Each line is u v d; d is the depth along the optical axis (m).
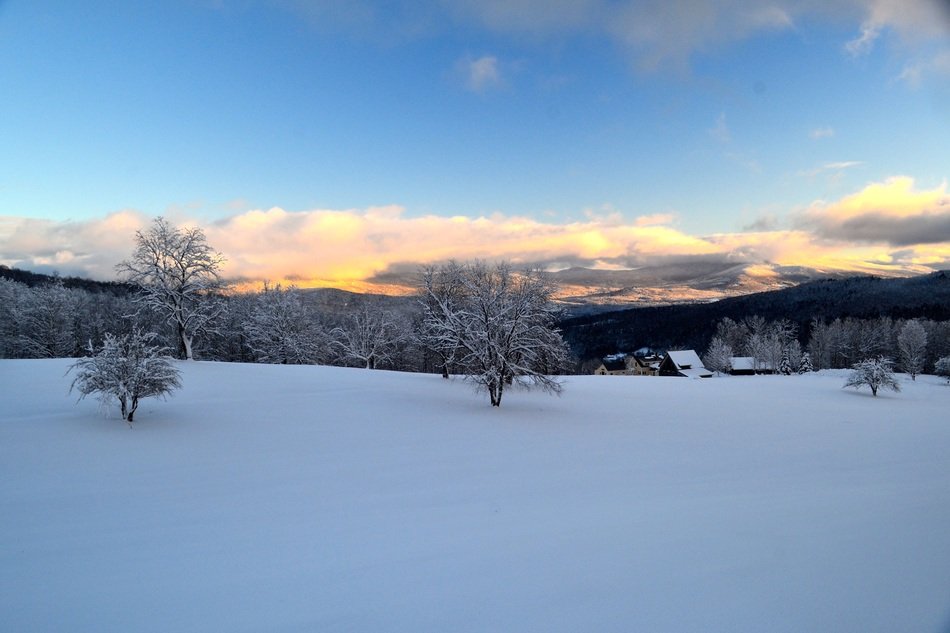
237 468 12.34
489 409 23.38
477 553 6.94
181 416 18.34
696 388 40.09
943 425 24.03
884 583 5.75
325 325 68.44
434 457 13.86
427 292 36.41
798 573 6.06
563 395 31.00
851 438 19.28
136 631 5.13
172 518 8.76
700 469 13.00
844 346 83.75
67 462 12.41
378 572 6.38
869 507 9.07
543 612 5.22
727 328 104.69
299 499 9.89
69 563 6.90
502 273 30.91
